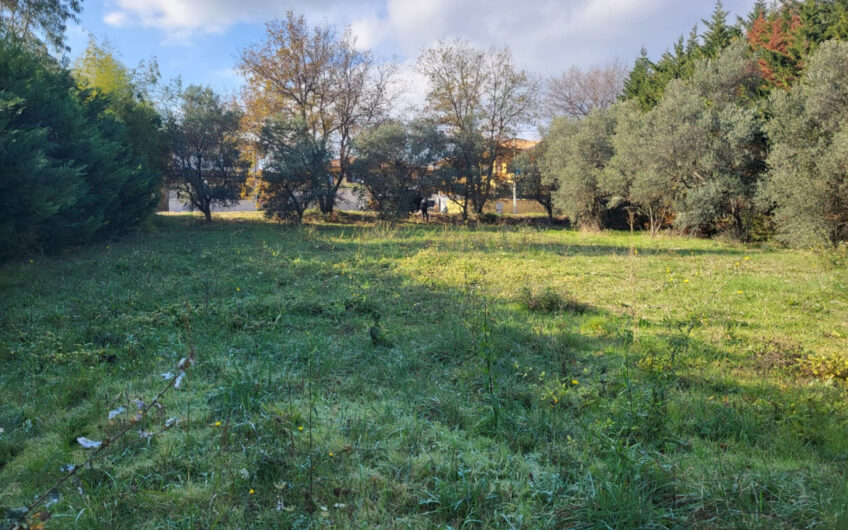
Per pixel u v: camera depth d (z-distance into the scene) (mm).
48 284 9320
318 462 3422
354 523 2859
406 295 8688
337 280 10094
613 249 14812
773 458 3600
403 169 27656
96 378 4926
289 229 21297
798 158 15414
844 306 8297
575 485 3176
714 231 20641
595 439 3729
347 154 28047
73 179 11805
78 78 20969
